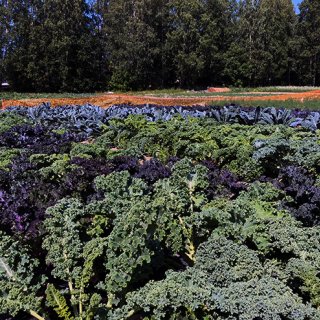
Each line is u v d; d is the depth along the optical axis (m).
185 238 3.87
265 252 3.60
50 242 3.48
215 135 7.93
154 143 8.57
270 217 4.13
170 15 60.69
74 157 6.44
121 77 59.81
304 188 4.95
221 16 63.75
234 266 3.22
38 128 10.59
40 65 54.91
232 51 64.62
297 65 69.06
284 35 67.81
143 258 3.10
